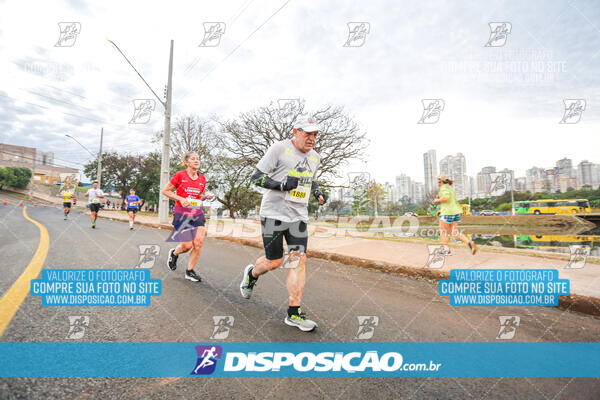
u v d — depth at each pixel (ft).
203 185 12.00
